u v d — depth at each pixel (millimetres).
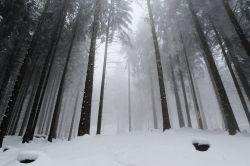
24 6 14039
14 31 14445
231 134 10195
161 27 20938
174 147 7355
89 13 16359
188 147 7277
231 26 15906
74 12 17906
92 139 9711
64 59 22781
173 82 21875
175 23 20484
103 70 16781
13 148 8844
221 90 11188
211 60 11836
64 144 9086
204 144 7188
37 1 15539
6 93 21688
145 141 8578
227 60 17109
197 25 13094
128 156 6711
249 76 18672
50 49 14156
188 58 21969
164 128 11422
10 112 11258
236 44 16297
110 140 9289
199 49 20109
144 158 6488
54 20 16953
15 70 19719
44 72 13414
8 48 16062
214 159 6324
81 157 6660
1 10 13109
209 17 16188
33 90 22172
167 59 23047
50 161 6012
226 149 7148
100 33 16484
